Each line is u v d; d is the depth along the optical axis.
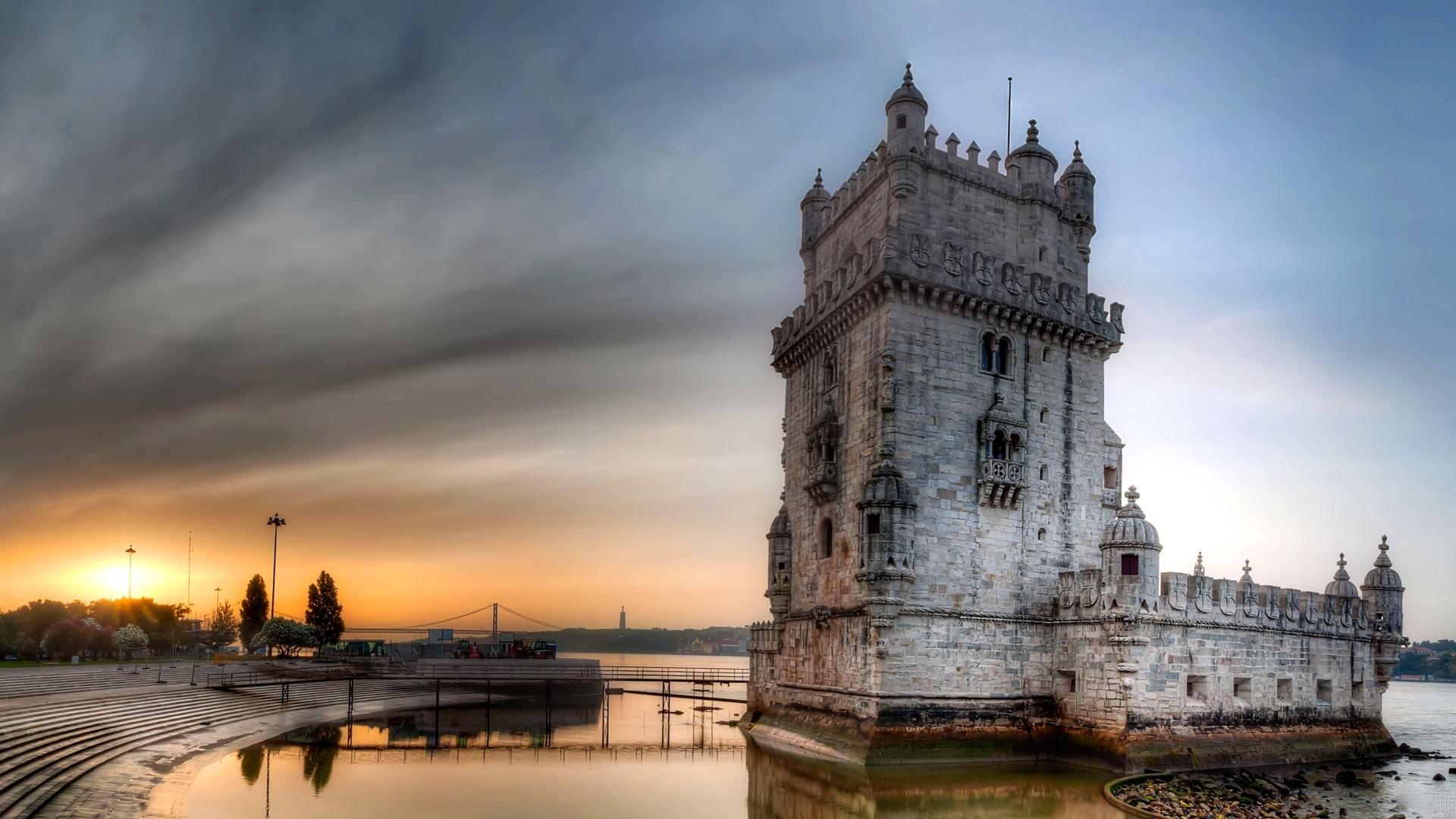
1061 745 52.72
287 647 108.00
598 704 98.19
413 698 88.75
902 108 58.09
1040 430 57.94
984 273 57.03
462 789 45.88
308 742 61.97
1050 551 56.81
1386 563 64.81
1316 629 59.28
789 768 51.94
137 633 116.81
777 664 64.75
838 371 60.28
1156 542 51.22
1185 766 50.03
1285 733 55.97
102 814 37.03
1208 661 52.94
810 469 60.66
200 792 43.78
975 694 52.62
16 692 59.84
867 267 56.78
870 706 51.12
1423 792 48.22
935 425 54.62
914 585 52.28
